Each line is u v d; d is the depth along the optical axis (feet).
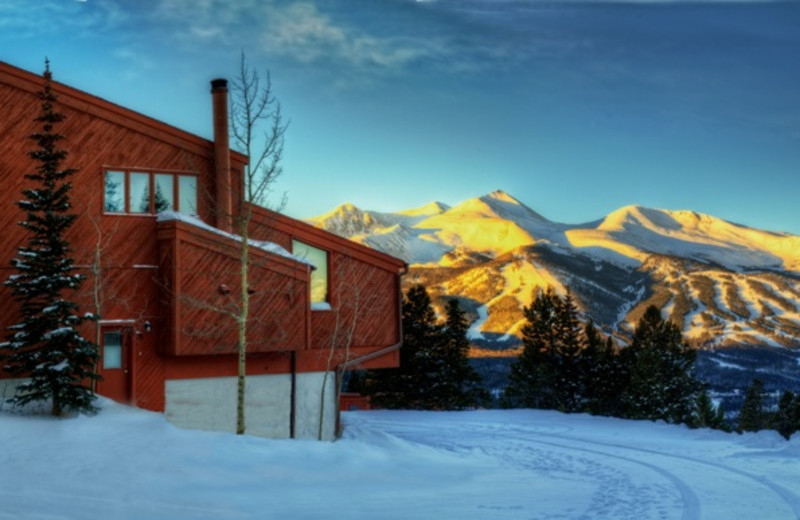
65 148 76.59
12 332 72.64
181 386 79.41
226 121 84.79
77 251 75.87
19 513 41.01
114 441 60.54
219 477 56.80
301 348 83.46
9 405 69.87
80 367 68.74
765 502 55.47
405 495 57.31
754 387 328.49
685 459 84.12
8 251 73.72
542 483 66.95
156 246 79.00
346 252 92.48
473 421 142.72
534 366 270.05
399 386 223.10
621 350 274.16
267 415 84.38
